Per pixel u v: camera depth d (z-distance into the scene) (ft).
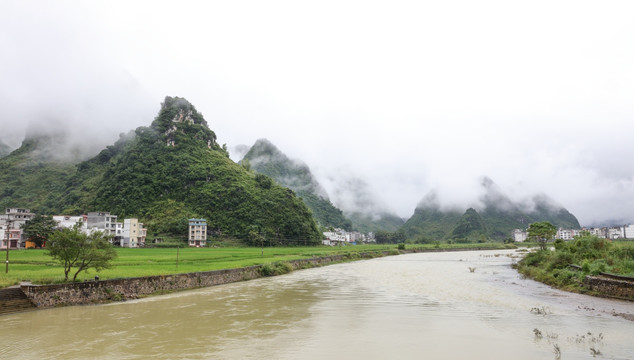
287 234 484.74
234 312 93.20
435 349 60.64
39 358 56.54
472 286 141.49
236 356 57.41
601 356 55.16
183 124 629.51
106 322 81.20
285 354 58.44
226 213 485.56
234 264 193.47
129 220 379.55
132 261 188.24
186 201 502.38
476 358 55.98
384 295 121.39
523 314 87.71
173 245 393.50
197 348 61.67
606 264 124.88
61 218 382.01
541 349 59.52
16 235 319.68
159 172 538.88
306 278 179.83
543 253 199.21
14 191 643.86
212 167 563.48
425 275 188.96
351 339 67.10
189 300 112.06
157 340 66.64
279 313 91.81
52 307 95.50
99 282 107.55
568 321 78.95
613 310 89.35
